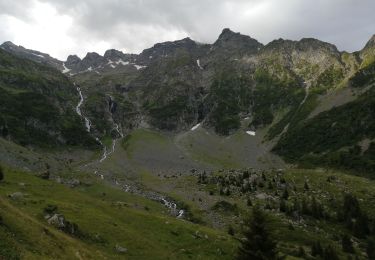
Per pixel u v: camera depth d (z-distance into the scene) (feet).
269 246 207.62
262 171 634.02
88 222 240.12
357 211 456.04
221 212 437.99
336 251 361.92
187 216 427.33
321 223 434.30
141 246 234.17
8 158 479.41
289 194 509.76
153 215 311.88
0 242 141.08
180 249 249.96
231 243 274.57
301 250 325.21
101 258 190.29
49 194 305.73
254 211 216.13
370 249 362.33
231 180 577.02
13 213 175.63
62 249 171.12
